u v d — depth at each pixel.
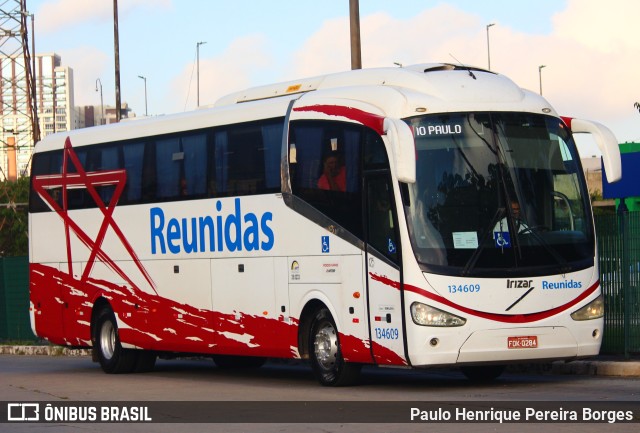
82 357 27.78
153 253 19.59
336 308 15.55
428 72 15.56
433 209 14.44
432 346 14.17
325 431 11.38
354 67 23.38
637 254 17.53
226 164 17.86
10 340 31.72
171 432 11.95
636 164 22.16
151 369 21.25
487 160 14.75
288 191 16.47
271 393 15.58
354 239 15.23
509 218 14.60
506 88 15.36
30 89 55.22
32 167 22.89
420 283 14.24
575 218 15.11
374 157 14.95
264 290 17.00
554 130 15.34
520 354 14.41
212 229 18.14
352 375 15.80
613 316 17.81
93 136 21.30
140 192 19.94
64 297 21.95
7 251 57.81
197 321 18.55
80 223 21.50
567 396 13.73
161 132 19.45
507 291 14.39
